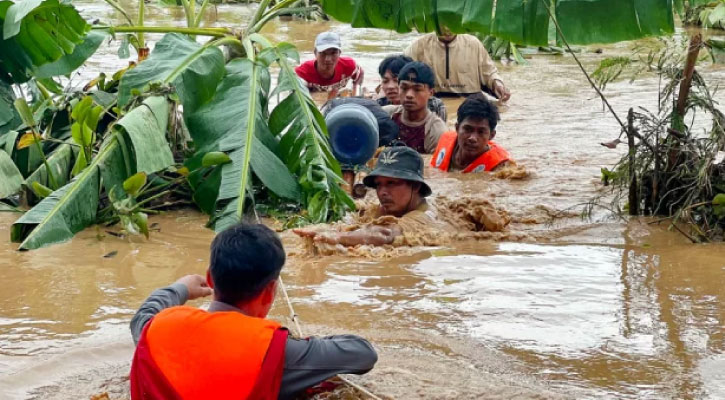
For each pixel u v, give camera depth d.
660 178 6.84
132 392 3.54
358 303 5.25
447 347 4.63
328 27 18.06
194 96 7.23
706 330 4.86
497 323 4.96
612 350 4.63
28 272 5.80
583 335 4.81
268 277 3.64
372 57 14.70
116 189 6.80
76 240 6.50
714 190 6.70
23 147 7.19
